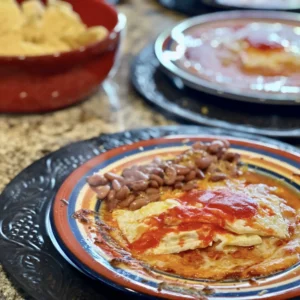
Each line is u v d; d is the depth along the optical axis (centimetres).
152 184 65
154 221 61
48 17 104
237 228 59
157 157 72
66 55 88
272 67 110
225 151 73
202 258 58
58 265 58
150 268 56
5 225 64
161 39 115
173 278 55
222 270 56
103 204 65
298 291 52
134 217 62
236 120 92
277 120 92
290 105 92
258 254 59
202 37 123
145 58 116
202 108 95
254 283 54
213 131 84
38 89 91
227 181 69
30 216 65
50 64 87
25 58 85
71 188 66
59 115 96
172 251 58
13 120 94
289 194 68
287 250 59
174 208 61
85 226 61
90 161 71
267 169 72
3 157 83
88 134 90
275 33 126
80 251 56
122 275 54
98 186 66
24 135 89
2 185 75
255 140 81
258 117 93
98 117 96
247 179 70
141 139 81
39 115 96
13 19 99
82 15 116
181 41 119
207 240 59
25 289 55
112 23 110
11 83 89
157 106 96
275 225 60
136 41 133
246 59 110
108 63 96
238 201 61
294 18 135
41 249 60
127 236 60
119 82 109
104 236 60
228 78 104
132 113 97
